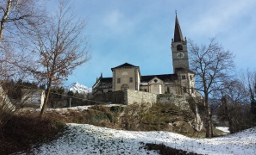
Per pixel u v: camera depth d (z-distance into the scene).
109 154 13.45
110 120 30.06
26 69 14.88
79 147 14.70
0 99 12.92
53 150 14.05
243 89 35.22
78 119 26.55
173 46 72.50
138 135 18.52
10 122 15.41
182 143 16.55
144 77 62.44
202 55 27.56
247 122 33.84
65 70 18.84
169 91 55.62
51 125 17.92
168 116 37.53
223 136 24.58
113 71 57.56
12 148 13.65
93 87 64.44
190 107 40.16
